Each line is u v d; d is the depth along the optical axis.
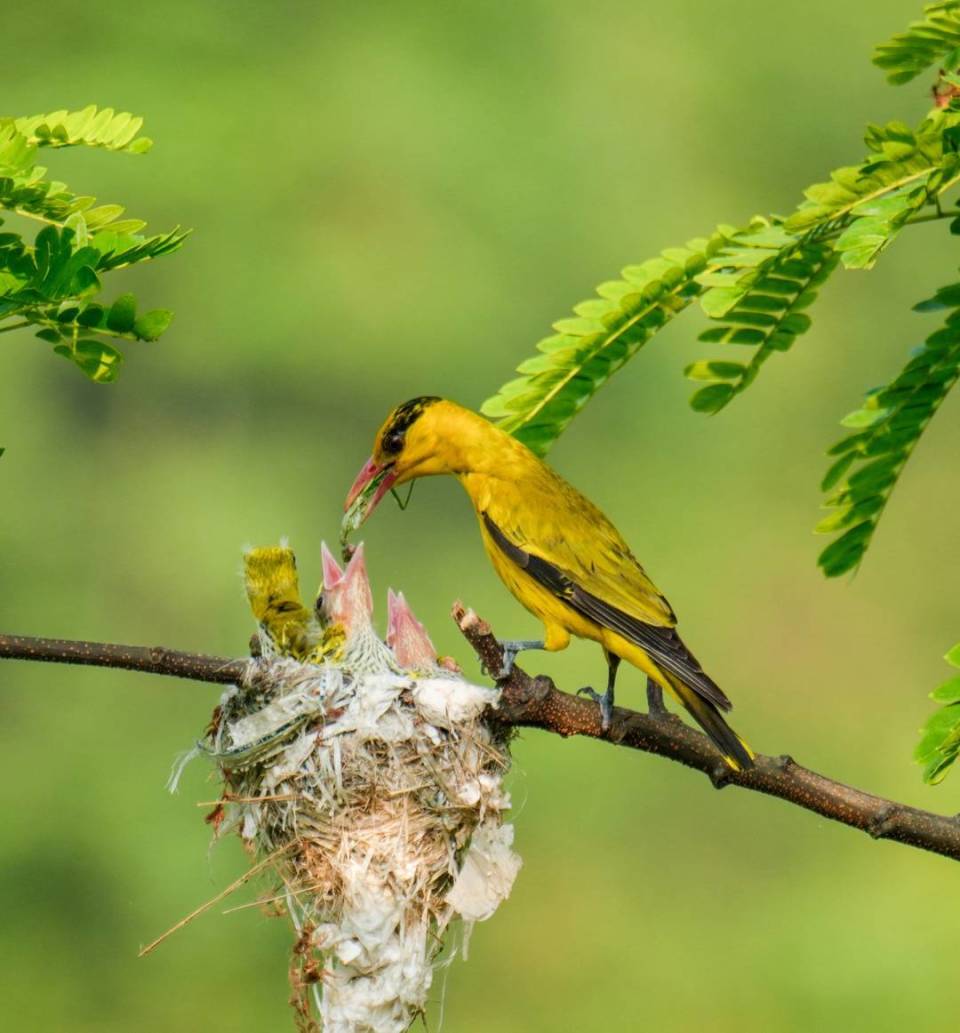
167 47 19.58
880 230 4.34
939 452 21.55
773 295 5.23
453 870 6.28
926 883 18.20
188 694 18.86
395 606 7.39
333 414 19.91
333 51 20.12
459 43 20.73
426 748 6.33
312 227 19.47
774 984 17.53
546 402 5.73
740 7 21.64
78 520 19.44
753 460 20.56
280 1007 17.12
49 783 18.17
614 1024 17.19
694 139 21.27
